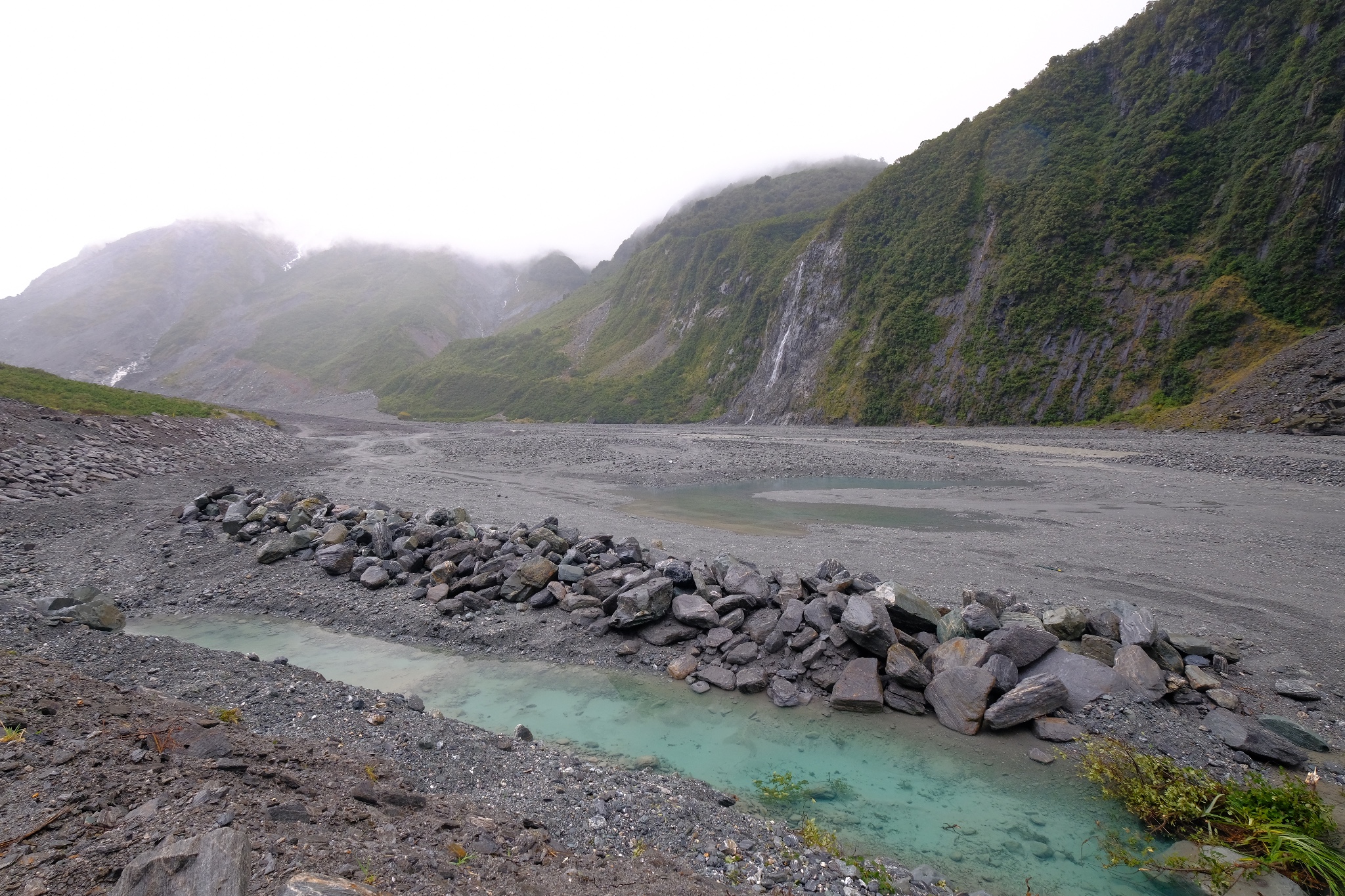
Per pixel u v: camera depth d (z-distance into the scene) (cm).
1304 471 2458
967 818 656
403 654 1091
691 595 1166
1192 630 1060
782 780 724
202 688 813
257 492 1972
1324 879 532
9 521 1791
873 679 912
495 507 2338
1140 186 5853
